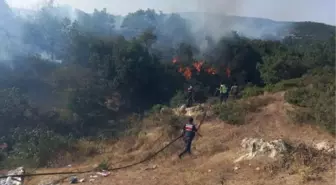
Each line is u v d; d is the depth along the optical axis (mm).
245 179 11148
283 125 16547
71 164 18188
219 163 13141
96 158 18297
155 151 16828
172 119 19672
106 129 32969
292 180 10406
